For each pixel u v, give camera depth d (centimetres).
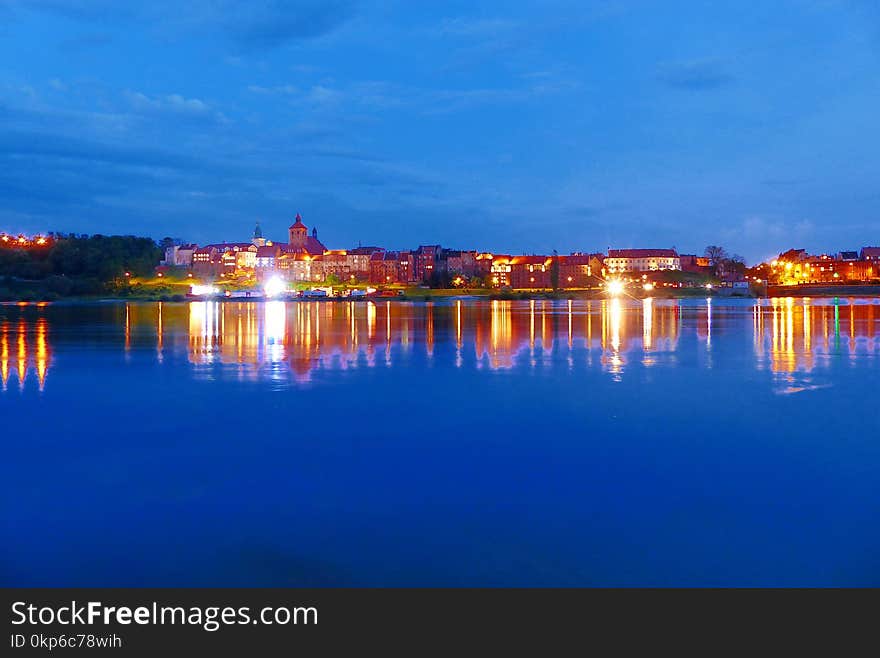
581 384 2759
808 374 3034
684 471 1523
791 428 1947
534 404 2325
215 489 1407
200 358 3716
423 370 3197
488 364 3438
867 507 1293
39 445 1759
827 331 5722
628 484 1432
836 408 2236
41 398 2441
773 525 1209
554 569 1057
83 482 1455
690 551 1110
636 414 2152
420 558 1091
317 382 2823
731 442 1781
